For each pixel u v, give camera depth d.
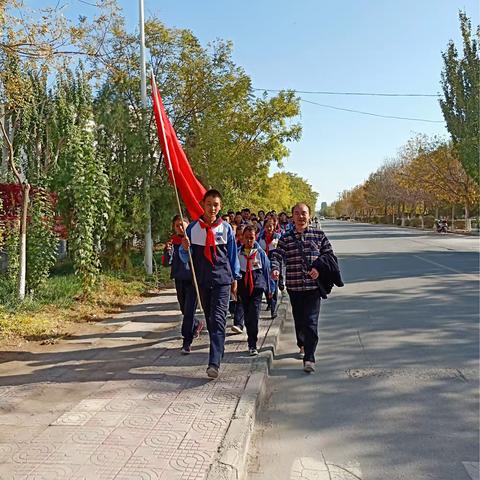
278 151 22.67
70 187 10.25
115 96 13.58
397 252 23.95
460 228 54.03
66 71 11.05
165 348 7.07
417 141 47.81
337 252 24.47
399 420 4.76
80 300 10.12
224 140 17.94
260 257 6.78
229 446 3.90
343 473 3.83
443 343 7.34
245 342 7.30
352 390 5.57
